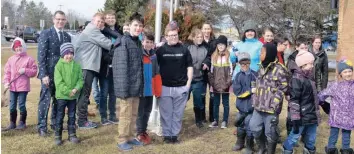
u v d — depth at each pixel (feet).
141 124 17.10
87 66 18.51
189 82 17.57
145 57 16.79
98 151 15.93
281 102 14.67
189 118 22.75
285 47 20.13
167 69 17.17
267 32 19.25
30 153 15.43
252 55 18.65
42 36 16.97
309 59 14.40
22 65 18.43
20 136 17.63
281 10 65.41
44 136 17.66
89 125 19.44
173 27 17.21
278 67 14.75
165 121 17.38
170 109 17.35
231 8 71.36
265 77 14.87
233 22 73.51
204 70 20.27
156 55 17.21
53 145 16.44
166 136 17.48
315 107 14.79
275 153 16.16
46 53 16.97
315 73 21.06
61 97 16.28
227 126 20.81
